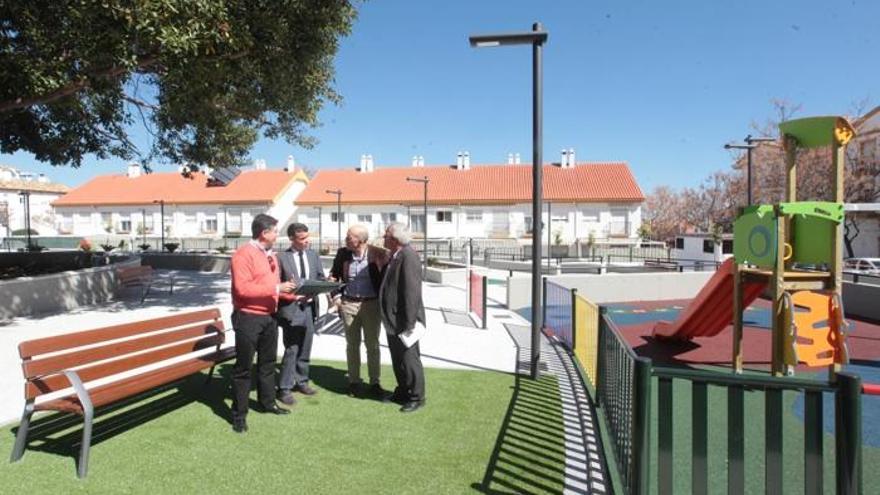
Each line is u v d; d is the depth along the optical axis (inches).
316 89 515.2
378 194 1610.5
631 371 131.0
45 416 187.2
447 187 1610.5
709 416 201.0
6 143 498.0
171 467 148.1
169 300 511.8
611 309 507.2
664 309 506.3
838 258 234.7
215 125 504.7
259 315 176.1
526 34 234.2
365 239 215.0
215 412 191.9
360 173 1744.6
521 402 207.5
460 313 447.2
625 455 136.9
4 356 275.6
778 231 233.6
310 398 210.2
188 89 377.7
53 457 153.4
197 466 148.9
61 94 351.6
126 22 291.3
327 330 351.3
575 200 1489.9
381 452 159.5
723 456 165.3
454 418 189.0
